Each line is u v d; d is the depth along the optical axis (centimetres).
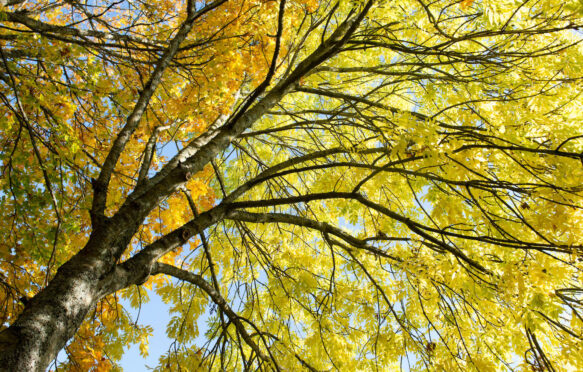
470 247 246
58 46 254
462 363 310
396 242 367
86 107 338
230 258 466
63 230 253
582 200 206
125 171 359
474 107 307
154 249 221
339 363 350
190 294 358
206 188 388
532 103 289
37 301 152
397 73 392
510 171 245
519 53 279
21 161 251
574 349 222
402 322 318
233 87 379
